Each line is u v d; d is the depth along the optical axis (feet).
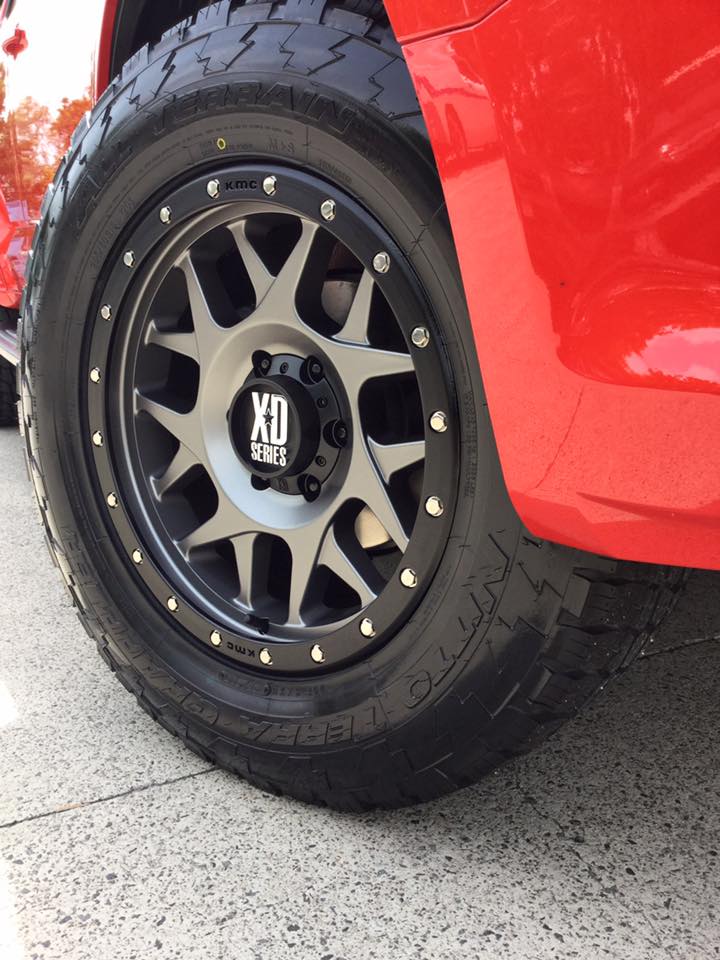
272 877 3.63
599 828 3.91
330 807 4.07
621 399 2.64
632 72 2.47
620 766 4.36
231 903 3.49
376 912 3.43
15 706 5.04
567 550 3.14
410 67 2.90
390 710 3.67
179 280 4.35
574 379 2.72
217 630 4.25
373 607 3.68
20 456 10.77
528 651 3.30
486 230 2.81
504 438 2.97
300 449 3.89
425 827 3.94
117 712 4.96
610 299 2.64
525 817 3.99
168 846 3.83
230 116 3.73
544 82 2.59
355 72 3.39
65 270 4.48
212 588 4.40
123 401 4.50
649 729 4.67
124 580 4.59
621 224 2.58
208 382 4.24
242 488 4.23
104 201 4.26
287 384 3.91
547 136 2.62
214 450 4.30
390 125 3.27
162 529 4.51
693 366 2.51
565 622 3.22
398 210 3.30
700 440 2.55
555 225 2.67
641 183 2.53
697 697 4.98
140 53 4.36
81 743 4.66
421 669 3.56
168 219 4.09
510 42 2.62
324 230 3.71
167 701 4.47
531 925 3.35
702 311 2.54
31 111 6.61
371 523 4.08
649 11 2.41
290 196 3.66
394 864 3.71
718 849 3.76
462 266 2.92
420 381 3.37
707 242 2.51
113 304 4.35
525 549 3.22
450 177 2.86
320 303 3.96
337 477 3.91
